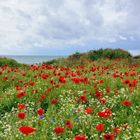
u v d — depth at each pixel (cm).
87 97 1274
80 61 3119
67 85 1416
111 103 1182
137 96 1227
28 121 972
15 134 867
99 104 1180
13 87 1476
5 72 1808
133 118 1013
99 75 1703
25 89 1367
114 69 2145
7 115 1096
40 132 887
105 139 648
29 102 1213
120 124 990
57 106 1205
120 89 1348
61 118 1002
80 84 1422
